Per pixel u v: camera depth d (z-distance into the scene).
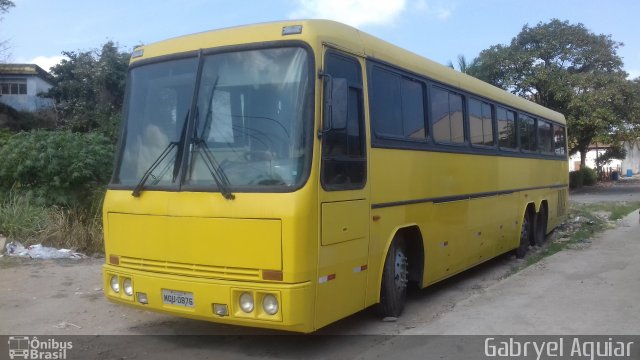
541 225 13.48
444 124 8.25
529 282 8.84
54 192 12.24
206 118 5.64
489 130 10.02
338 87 5.47
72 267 9.75
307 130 5.29
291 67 5.45
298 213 5.10
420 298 8.51
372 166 6.29
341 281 5.69
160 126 5.92
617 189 38.94
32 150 12.12
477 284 9.59
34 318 7.12
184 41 6.03
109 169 12.97
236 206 5.26
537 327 6.49
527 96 35.16
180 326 6.88
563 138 15.76
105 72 25.61
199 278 5.39
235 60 5.66
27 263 9.84
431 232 7.68
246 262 5.21
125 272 5.86
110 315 7.28
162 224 5.62
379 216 6.41
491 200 9.96
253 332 6.64
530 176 12.35
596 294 7.96
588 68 34.34
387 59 6.80
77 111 25.59
